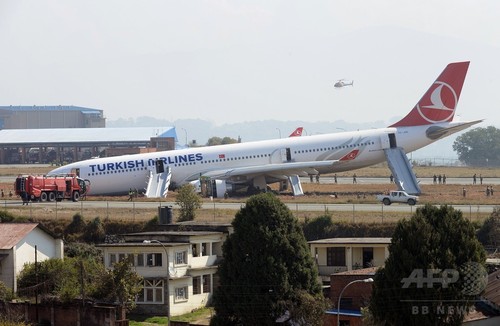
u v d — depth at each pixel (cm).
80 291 19975
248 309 18188
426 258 16700
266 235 18638
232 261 18788
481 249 17225
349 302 18700
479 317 17275
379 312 16762
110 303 19688
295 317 17988
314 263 19262
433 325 16512
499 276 18888
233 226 19125
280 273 18412
